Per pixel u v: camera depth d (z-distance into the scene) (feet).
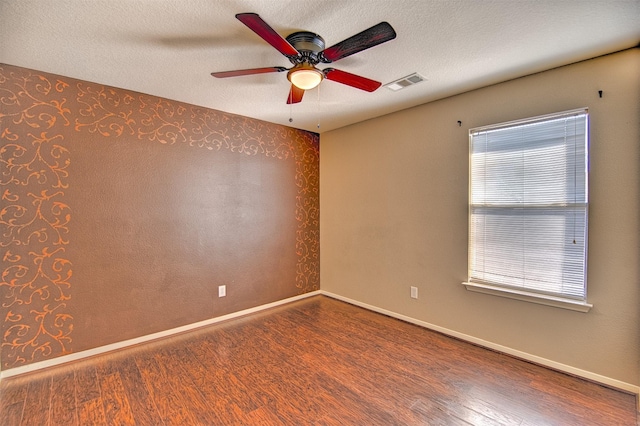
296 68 6.03
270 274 12.51
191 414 6.20
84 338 8.38
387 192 11.48
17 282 7.47
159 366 8.01
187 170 10.17
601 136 7.00
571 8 5.30
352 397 6.74
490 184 8.87
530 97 8.00
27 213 7.55
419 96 9.57
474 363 8.12
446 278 9.84
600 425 5.83
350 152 12.84
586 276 7.26
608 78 6.89
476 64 7.42
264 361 8.28
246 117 11.67
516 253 8.41
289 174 13.14
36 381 7.28
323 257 14.23
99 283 8.59
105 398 6.69
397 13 5.45
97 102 8.45
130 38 6.18
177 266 10.01
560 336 7.66
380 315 11.66
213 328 10.48
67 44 6.39
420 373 7.66
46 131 7.74
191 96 9.45
